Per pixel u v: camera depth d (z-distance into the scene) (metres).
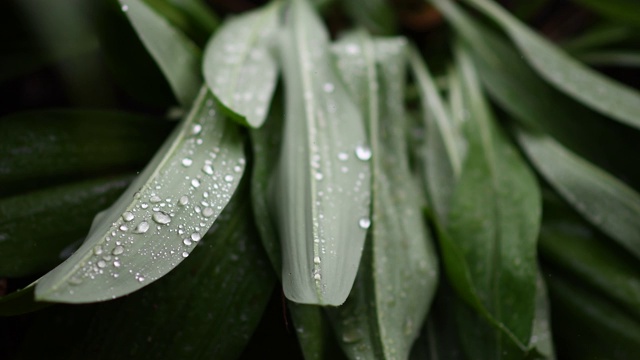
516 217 0.30
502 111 0.36
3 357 0.29
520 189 0.31
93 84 0.34
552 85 0.35
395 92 0.32
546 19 0.48
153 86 0.32
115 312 0.27
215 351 0.27
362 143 0.29
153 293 0.27
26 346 0.27
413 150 0.33
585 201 0.33
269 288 0.28
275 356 0.29
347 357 0.26
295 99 0.30
